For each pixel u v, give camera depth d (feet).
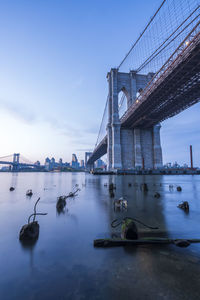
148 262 10.69
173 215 23.79
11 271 9.81
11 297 7.52
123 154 264.52
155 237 15.02
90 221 20.84
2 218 22.86
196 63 128.67
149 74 288.51
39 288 8.24
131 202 34.58
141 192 51.67
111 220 21.25
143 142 273.13
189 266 10.13
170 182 100.37
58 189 65.92
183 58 126.82
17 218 22.81
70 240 14.69
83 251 12.46
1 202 36.24
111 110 279.08
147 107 208.54
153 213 25.04
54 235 15.98
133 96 277.03
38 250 12.69
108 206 30.53
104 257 11.46
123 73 287.89
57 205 28.86
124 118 260.62
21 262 10.85
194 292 7.73
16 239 15.08
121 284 8.41
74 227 18.47
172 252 12.13
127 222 15.16
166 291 7.81
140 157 260.62
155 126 273.33
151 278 8.90
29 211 27.04
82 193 50.65
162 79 154.92
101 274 9.39
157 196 41.19
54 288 8.20
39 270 9.90
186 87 162.91
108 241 13.57
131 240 13.58
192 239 14.25
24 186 82.69
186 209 27.30
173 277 8.96
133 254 11.89
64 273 9.55
